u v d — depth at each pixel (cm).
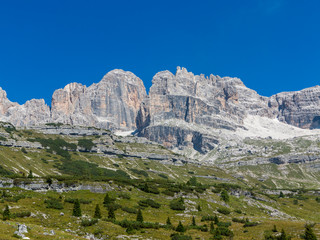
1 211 12194
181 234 12962
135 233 12275
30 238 8531
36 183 18662
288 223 16712
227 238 13138
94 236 11369
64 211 14538
